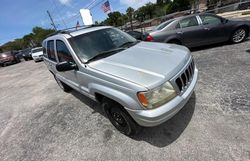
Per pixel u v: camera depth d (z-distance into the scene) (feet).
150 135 8.95
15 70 47.91
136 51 10.21
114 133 9.76
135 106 7.24
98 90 8.75
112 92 7.95
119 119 9.16
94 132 10.24
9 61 70.64
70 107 14.19
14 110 16.90
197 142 7.86
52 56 14.75
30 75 33.60
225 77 12.92
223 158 6.88
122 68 8.34
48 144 10.25
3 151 10.71
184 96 7.80
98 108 12.84
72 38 11.12
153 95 6.92
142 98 6.95
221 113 9.26
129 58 9.27
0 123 14.69
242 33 20.57
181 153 7.54
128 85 7.25
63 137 10.52
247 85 11.26
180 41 20.07
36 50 61.21
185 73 8.23
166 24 20.47
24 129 12.64
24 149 10.38
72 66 10.16
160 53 9.44
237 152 6.98
